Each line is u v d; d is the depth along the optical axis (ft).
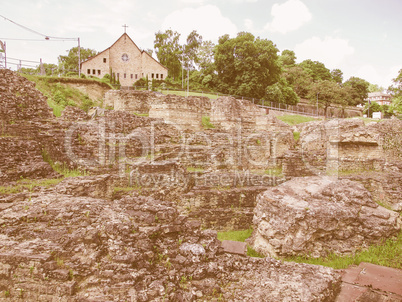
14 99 50.29
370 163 69.15
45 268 22.00
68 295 21.25
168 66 232.32
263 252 38.83
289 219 37.60
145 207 26.73
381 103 359.25
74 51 233.76
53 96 100.07
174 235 26.55
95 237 23.65
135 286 21.49
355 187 44.98
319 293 25.07
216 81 200.13
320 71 285.02
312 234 37.47
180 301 22.49
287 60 281.33
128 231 23.88
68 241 23.57
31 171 41.19
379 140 73.00
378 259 36.50
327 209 38.73
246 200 48.26
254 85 181.47
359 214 41.34
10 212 27.35
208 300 23.76
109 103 101.35
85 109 101.40
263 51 185.26
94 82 114.11
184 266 25.07
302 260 36.68
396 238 40.96
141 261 22.95
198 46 244.01
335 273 29.30
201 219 45.27
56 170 46.80
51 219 26.55
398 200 51.26
